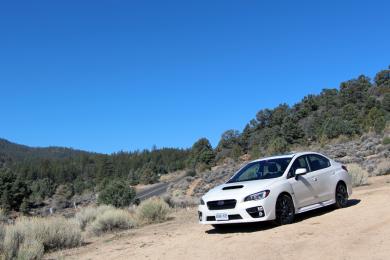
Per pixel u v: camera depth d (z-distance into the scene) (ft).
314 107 367.04
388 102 289.12
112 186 99.76
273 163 36.78
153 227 50.44
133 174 379.35
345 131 217.56
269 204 32.55
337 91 374.63
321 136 225.15
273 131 298.97
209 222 33.91
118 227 53.52
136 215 60.29
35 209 205.98
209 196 34.27
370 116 228.02
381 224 30.07
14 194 190.70
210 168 278.87
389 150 115.14
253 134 353.10
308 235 29.43
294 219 35.91
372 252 24.13
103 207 71.05
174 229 44.09
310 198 36.06
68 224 46.62
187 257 28.53
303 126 322.55
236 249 28.35
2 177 194.59
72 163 650.02
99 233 51.96
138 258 30.73
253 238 30.53
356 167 67.21
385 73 368.68
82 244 44.16
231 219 32.86
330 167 39.40
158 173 438.40
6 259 34.58
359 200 42.80
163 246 33.42
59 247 42.47
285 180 34.58
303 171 34.88
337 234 28.76
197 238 34.12
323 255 24.67
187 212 64.80
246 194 32.60
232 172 188.14
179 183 216.74
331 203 38.17
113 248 37.32
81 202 226.58
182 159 504.02
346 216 34.19
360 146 146.72
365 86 356.38
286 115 358.02
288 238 29.22
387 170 80.89
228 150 338.34
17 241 37.78
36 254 36.09
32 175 516.32
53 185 327.26
